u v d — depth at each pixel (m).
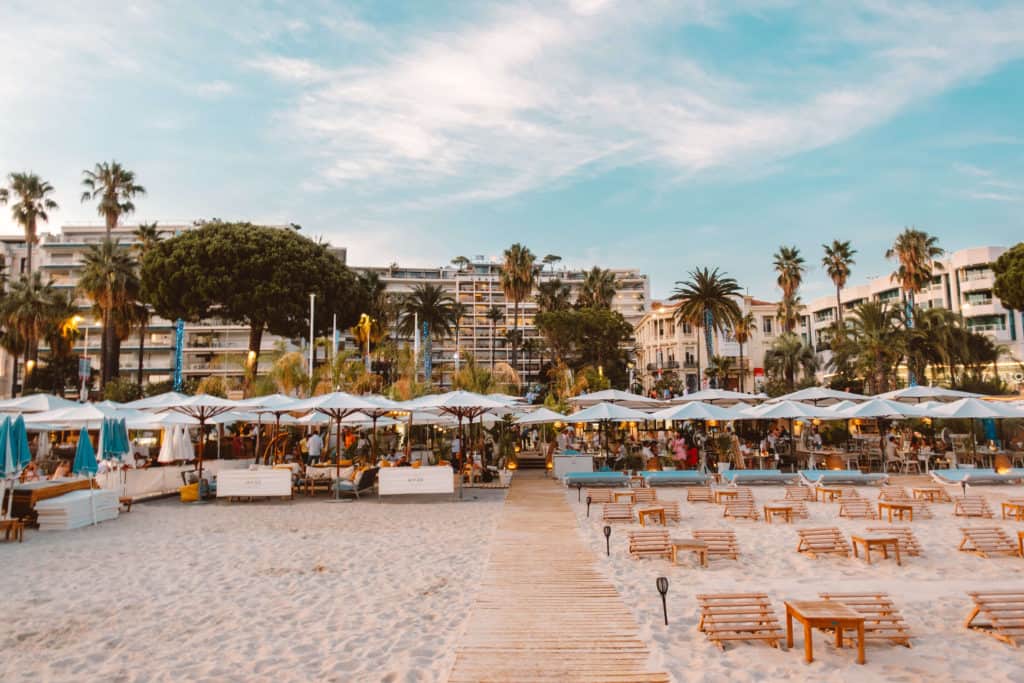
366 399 19.89
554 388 44.31
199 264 45.81
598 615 7.79
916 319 47.09
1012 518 14.65
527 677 5.96
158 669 6.33
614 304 118.56
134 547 12.19
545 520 14.91
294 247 49.06
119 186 56.62
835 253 61.09
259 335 50.22
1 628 7.58
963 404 21.12
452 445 26.38
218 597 8.81
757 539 12.54
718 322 52.97
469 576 9.80
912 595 8.65
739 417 22.33
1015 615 7.05
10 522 12.78
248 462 24.88
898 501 15.02
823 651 6.62
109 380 47.59
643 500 15.58
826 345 81.56
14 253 78.12
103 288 45.94
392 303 77.56
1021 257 36.00
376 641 7.04
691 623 7.50
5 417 13.88
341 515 16.08
